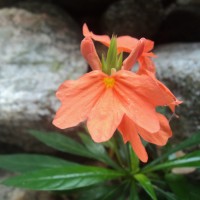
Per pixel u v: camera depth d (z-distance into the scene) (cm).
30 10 38
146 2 36
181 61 28
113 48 16
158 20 38
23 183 19
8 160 23
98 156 23
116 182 27
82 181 19
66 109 14
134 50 16
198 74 26
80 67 32
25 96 28
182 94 26
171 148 22
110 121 14
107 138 14
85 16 41
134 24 37
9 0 40
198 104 25
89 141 23
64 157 31
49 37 35
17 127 28
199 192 21
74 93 14
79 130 28
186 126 25
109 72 16
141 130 15
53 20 37
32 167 23
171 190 22
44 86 29
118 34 37
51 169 20
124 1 37
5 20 37
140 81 14
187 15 39
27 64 32
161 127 15
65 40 35
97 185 23
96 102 14
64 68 32
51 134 24
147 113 14
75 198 26
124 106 14
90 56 16
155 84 14
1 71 31
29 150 30
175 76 27
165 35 39
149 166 21
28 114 28
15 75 31
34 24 36
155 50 33
